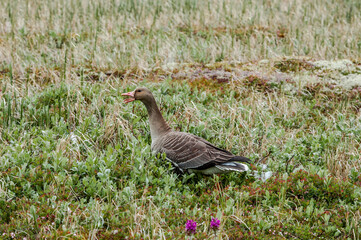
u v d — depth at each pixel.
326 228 8.69
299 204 9.47
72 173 10.12
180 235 8.04
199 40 21.36
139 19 24.23
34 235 8.10
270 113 14.21
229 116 13.27
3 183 9.22
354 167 10.88
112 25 23.34
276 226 8.61
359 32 23.06
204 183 10.12
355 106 15.59
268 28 23.72
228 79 16.78
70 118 12.65
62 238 7.86
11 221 8.41
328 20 25.12
